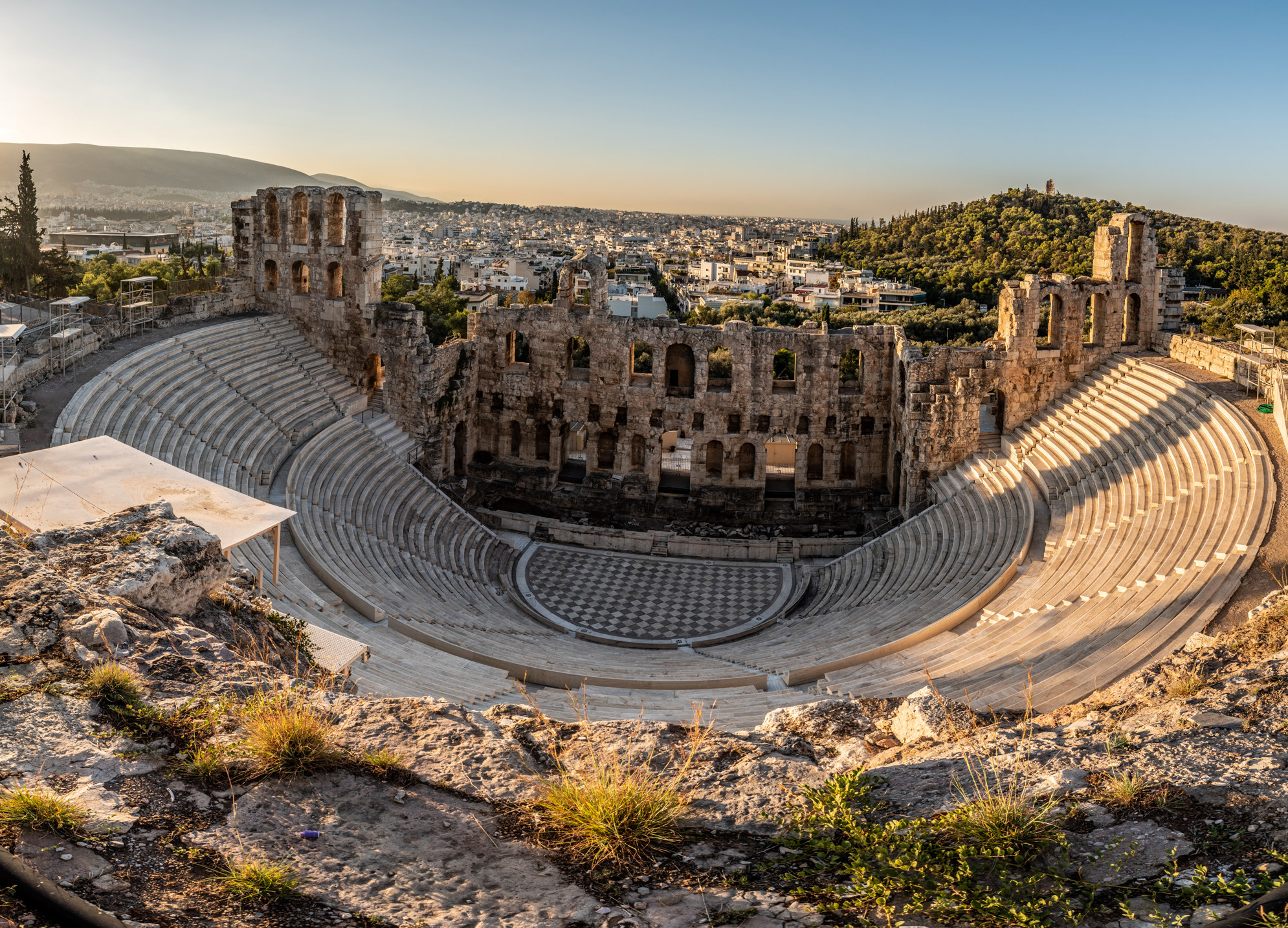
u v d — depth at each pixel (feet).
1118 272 180.96
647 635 146.20
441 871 26.73
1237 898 23.16
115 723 33.42
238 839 27.45
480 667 106.11
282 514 87.25
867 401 199.11
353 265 195.21
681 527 195.31
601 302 200.95
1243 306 311.27
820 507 200.44
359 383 200.95
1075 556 120.98
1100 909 23.66
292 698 36.09
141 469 92.32
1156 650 82.28
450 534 174.19
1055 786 29.66
